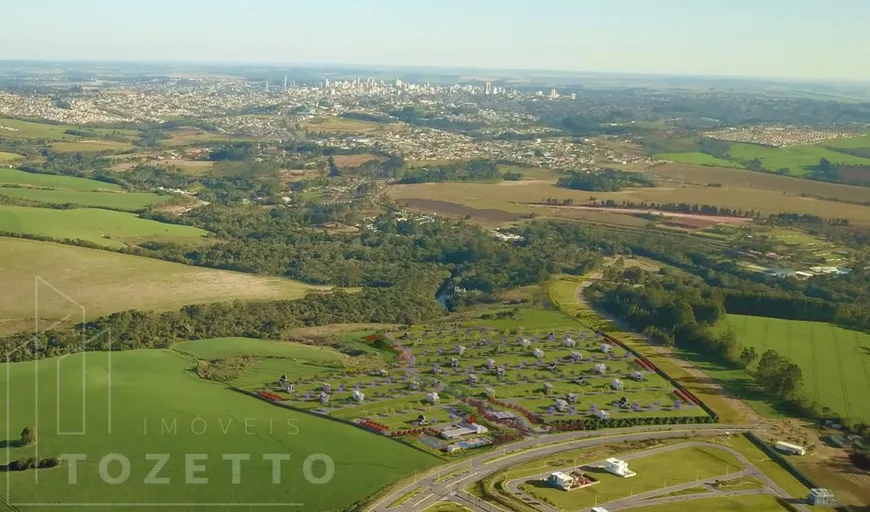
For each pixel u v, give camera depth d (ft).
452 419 580.71
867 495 488.85
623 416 593.42
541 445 544.62
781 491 492.13
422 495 471.21
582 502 468.34
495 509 457.68
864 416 596.29
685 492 485.15
